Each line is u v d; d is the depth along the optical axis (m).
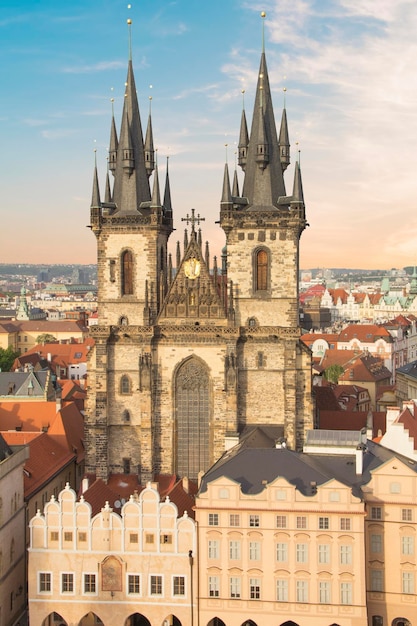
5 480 109.81
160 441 138.00
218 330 135.00
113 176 145.25
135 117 144.38
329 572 98.12
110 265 140.75
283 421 135.75
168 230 145.62
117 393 139.25
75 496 102.56
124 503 110.62
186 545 101.06
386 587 100.12
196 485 129.38
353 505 97.56
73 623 102.56
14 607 112.81
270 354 135.25
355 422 153.38
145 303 139.00
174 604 101.25
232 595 100.44
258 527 99.56
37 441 141.50
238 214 135.62
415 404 140.62
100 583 102.12
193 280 137.38
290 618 98.94
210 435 136.88
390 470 100.00
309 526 98.50
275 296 135.88
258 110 139.00
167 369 137.38
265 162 137.62
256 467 104.81
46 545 102.88
